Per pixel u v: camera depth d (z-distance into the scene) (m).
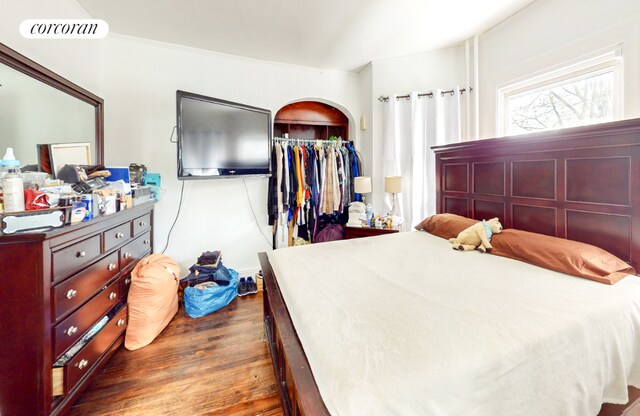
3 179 1.09
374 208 3.18
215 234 2.87
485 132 2.49
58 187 1.31
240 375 1.54
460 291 1.16
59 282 1.19
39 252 1.10
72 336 1.27
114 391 1.42
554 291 1.13
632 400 1.04
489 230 1.78
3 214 1.06
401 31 2.40
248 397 1.39
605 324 0.95
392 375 0.67
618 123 1.32
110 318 1.62
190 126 2.23
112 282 1.63
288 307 1.13
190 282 2.41
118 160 2.43
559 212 1.64
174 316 2.20
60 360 1.23
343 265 1.54
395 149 2.98
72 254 1.27
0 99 1.31
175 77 2.58
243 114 2.59
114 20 2.17
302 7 2.02
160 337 1.91
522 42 2.14
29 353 1.10
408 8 2.06
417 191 2.88
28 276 1.09
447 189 2.52
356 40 2.54
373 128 3.11
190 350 1.77
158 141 2.56
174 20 2.17
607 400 0.94
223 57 2.75
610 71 1.68
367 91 3.19
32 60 1.55
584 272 1.26
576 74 1.85
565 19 1.85
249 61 2.87
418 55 2.89
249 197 3.00
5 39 1.39
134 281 1.81
